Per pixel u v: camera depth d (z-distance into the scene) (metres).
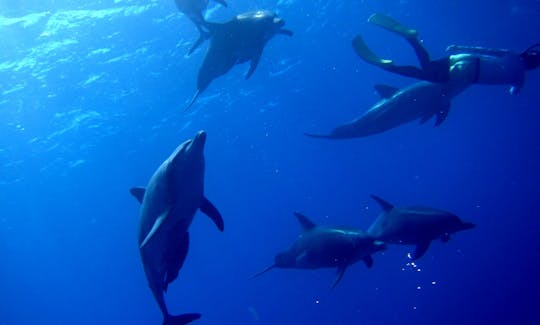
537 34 38.88
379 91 10.05
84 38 19.23
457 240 43.12
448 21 32.00
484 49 6.78
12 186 31.09
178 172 4.46
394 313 35.78
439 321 31.69
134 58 21.44
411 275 40.56
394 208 9.30
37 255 53.56
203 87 7.73
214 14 20.28
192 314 5.94
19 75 19.70
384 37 29.78
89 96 22.73
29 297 73.38
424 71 5.84
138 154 32.31
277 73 29.00
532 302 27.95
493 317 28.69
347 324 38.97
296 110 36.69
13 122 22.80
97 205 41.50
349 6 25.59
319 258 9.22
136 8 18.81
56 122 24.06
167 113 27.84
